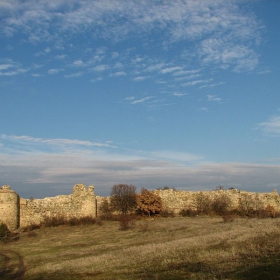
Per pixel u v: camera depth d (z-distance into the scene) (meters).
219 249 24.86
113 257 27.73
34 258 32.44
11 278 25.42
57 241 41.81
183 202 64.38
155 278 19.56
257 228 32.94
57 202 57.28
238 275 17.75
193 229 42.28
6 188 52.22
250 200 65.00
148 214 60.72
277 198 67.00
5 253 36.25
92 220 55.78
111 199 62.28
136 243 36.12
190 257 23.42
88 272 23.22
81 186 58.91
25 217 54.59
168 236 38.50
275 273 17.28
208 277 18.16
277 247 22.36
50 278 23.14
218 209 63.72
